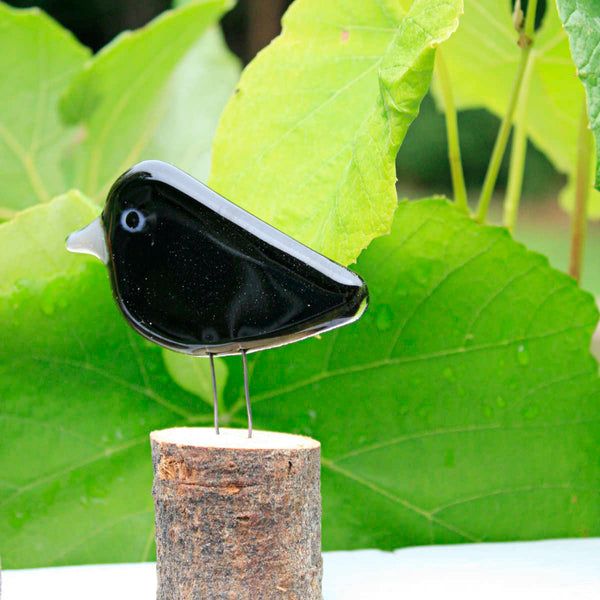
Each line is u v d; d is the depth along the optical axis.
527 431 1.04
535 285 1.03
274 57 1.01
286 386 1.04
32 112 1.15
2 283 1.03
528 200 9.41
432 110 8.02
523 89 1.12
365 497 1.05
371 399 1.04
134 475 1.04
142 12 5.85
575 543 1.05
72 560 1.04
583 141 1.10
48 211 1.03
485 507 1.05
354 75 1.00
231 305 0.98
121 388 1.04
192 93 1.21
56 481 1.04
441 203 1.02
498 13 1.11
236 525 0.97
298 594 0.98
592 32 0.96
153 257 0.98
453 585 1.01
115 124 1.17
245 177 1.01
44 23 1.13
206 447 0.97
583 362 1.04
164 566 0.98
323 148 1.00
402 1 1.03
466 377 1.04
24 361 1.03
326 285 0.97
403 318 1.04
